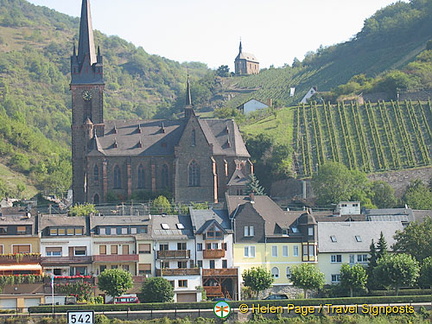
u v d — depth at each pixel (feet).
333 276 552.00
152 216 554.87
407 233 549.95
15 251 515.91
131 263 523.29
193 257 537.65
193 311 444.96
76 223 533.14
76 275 504.84
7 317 432.25
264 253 547.08
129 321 435.53
